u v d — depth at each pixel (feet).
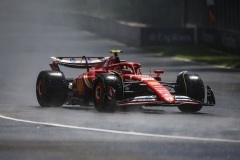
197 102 151.53
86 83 164.04
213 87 240.53
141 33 504.43
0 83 265.13
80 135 114.83
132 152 96.99
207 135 115.24
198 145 104.06
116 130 121.19
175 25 635.25
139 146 102.68
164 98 147.02
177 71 325.01
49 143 105.81
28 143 105.91
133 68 160.25
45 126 127.54
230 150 99.91
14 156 93.45
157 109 166.91
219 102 187.62
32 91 231.50
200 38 485.15
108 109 151.53
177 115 148.97
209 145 104.27
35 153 96.07
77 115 147.43
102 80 151.74
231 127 126.62
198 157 93.66
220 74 305.73
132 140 108.88
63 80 167.94
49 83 166.81
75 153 95.96
